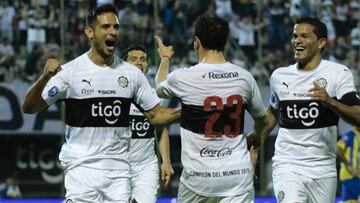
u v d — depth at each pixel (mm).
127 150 18656
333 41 52312
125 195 18188
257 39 50688
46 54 47969
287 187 19828
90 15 18297
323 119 20016
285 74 20469
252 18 51531
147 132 23094
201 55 17812
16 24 48125
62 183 47750
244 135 17938
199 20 17750
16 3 48656
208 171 17516
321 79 20047
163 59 19641
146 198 22656
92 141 18156
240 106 17656
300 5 52344
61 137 47969
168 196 48094
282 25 51562
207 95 17484
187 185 17859
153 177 23094
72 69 18188
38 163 50281
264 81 49594
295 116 20188
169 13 50344
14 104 47656
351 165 34688
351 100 19672
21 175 50156
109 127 18188
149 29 49844
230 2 51688
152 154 23344
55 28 48438
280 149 20469
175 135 49062
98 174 18078
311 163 20094
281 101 20438
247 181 17703
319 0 52812
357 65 51969
